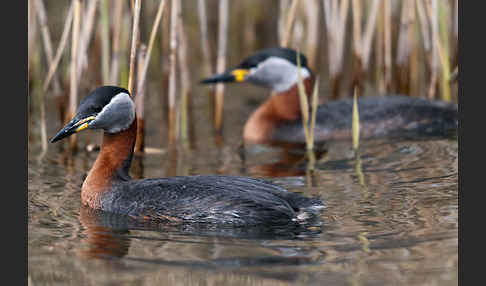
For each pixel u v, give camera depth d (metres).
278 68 18.22
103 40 15.82
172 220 11.89
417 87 20.52
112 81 16.02
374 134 17.48
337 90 20.20
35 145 16.98
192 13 26.62
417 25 19.91
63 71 20.59
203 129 18.38
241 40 25.66
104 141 13.09
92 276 9.97
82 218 12.20
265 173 14.76
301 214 11.73
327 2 19.80
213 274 9.90
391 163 15.06
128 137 13.09
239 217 11.66
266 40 25.48
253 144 17.25
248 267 10.09
